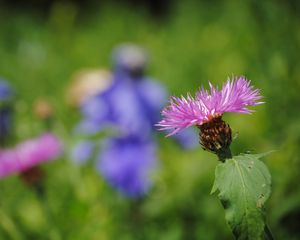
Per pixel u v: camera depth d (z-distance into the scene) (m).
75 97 1.31
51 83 1.78
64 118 1.30
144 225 0.88
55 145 0.80
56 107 1.31
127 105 0.99
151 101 1.02
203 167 0.94
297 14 0.88
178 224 0.84
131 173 0.94
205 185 0.91
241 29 1.31
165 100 1.04
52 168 1.02
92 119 0.99
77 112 1.32
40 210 0.89
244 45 1.17
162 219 0.88
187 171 0.94
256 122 0.95
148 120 1.00
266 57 0.85
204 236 0.81
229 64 1.38
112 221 0.88
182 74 1.52
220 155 0.45
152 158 0.97
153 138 1.03
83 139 0.96
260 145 0.87
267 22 0.88
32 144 0.80
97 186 0.98
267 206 0.69
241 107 0.44
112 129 0.97
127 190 0.93
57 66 1.92
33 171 0.78
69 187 0.97
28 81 1.79
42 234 0.86
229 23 1.69
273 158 0.75
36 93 1.66
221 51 1.58
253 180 0.42
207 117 0.45
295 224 0.68
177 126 0.45
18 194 0.95
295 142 0.74
